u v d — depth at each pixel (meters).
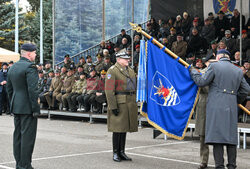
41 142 9.22
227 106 5.74
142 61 6.89
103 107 13.63
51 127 12.39
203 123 6.49
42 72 16.12
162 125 6.79
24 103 5.87
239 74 5.88
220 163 5.72
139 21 18.89
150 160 7.18
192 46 15.49
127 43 17.47
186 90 6.70
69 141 9.42
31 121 5.94
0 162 6.89
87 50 18.52
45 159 7.18
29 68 5.87
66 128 12.12
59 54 18.14
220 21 16.25
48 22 38.97
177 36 15.30
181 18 17.19
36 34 40.69
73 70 14.82
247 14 16.17
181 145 8.93
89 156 7.49
